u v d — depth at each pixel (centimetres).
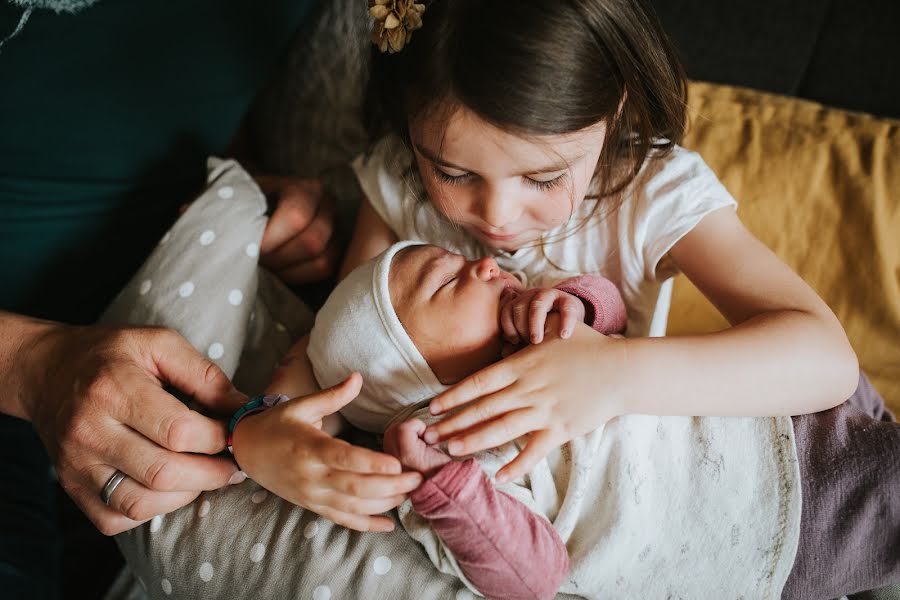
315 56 129
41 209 106
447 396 76
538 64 74
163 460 76
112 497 79
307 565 79
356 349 87
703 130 124
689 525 81
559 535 79
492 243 94
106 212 112
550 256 101
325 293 126
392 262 89
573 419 76
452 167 81
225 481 82
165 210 119
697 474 83
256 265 104
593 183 95
